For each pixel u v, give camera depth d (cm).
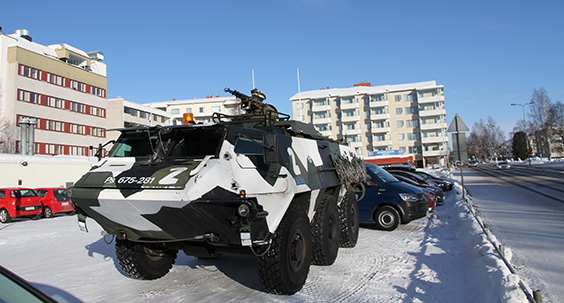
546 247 659
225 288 494
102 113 4919
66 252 782
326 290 472
